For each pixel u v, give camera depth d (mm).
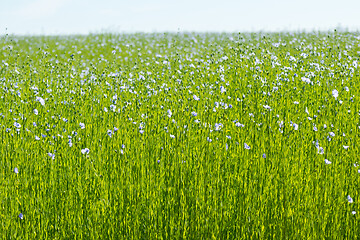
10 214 4012
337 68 9477
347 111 6832
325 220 4078
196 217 4047
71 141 5500
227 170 4770
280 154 5094
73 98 7816
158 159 5129
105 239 3924
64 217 4055
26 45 20172
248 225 4016
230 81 9156
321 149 4957
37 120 6539
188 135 5801
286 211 4113
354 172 4895
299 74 9250
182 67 10766
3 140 5492
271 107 6938
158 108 6969
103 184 4371
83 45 20281
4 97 7551
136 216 4020
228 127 6094
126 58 14875
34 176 4637
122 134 5992
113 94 8172
